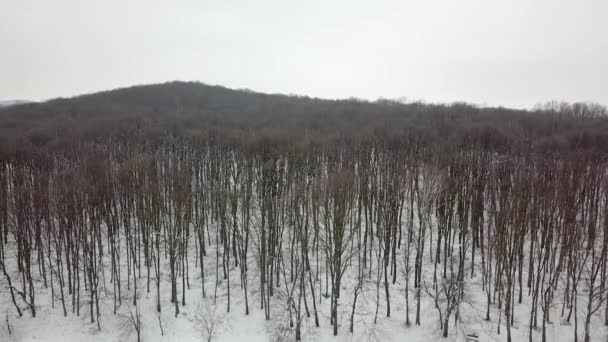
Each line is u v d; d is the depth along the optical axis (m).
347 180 33.97
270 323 32.94
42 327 32.22
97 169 39.66
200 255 38.03
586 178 37.28
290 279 37.94
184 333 32.44
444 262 35.94
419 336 30.64
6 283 35.88
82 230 34.56
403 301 34.03
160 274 36.25
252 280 37.56
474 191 39.38
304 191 37.62
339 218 30.50
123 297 35.56
